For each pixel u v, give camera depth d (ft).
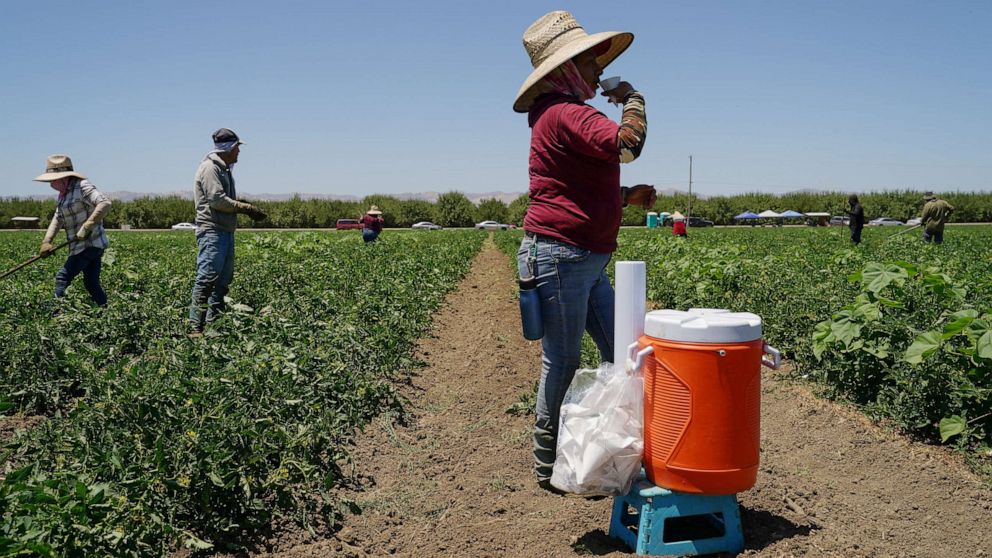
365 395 18.74
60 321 20.86
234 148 27.73
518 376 23.43
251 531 12.35
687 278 35.37
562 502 13.66
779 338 24.16
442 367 25.26
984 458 15.10
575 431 11.19
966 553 11.32
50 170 26.81
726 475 10.47
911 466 14.74
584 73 12.06
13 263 50.98
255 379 15.14
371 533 12.78
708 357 10.28
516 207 314.35
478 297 47.55
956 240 71.72
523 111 12.91
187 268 43.42
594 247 11.91
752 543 11.40
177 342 16.70
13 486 9.71
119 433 12.66
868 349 18.01
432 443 17.22
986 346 15.39
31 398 18.24
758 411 10.79
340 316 24.14
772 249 67.41
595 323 12.91
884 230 131.34
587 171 11.55
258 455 12.84
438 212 320.50
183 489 11.83
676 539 11.55
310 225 298.76
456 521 13.08
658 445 10.72
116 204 274.16
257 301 31.86
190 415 13.23
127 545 10.51
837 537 11.65
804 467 15.12
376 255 53.11
